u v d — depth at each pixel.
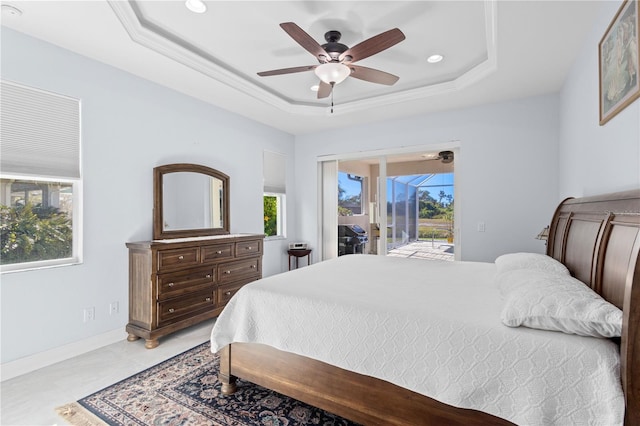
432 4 2.20
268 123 4.80
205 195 3.80
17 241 2.41
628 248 1.29
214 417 1.81
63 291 2.57
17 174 2.34
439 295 1.79
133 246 2.91
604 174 1.99
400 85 3.67
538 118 3.59
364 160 4.93
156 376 2.26
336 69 2.45
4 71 2.27
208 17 2.37
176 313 2.97
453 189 4.19
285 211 5.30
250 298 1.95
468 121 4.00
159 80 3.23
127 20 2.28
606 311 1.12
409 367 1.41
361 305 1.63
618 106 1.70
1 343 2.25
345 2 2.19
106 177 2.88
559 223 2.45
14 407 1.90
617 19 1.70
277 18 2.38
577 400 1.09
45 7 2.06
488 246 3.89
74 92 2.65
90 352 2.67
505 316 1.30
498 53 2.59
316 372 1.70
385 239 4.73
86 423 1.76
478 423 1.28
